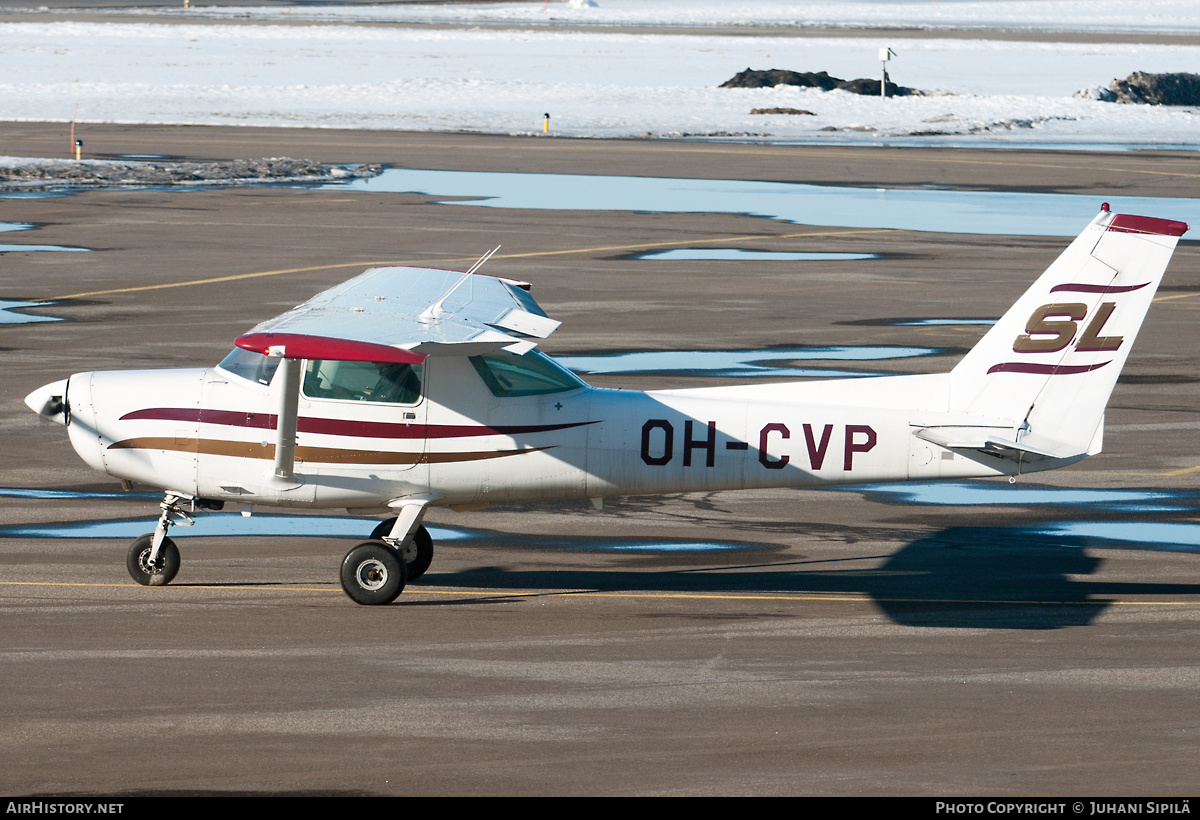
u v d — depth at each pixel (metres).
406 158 167.88
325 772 26.81
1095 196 142.50
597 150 180.00
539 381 39.03
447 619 36.88
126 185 140.00
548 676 32.41
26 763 27.02
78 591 38.56
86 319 78.94
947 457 38.62
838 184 150.88
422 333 34.34
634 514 48.28
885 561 43.03
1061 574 41.75
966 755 27.98
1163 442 57.78
